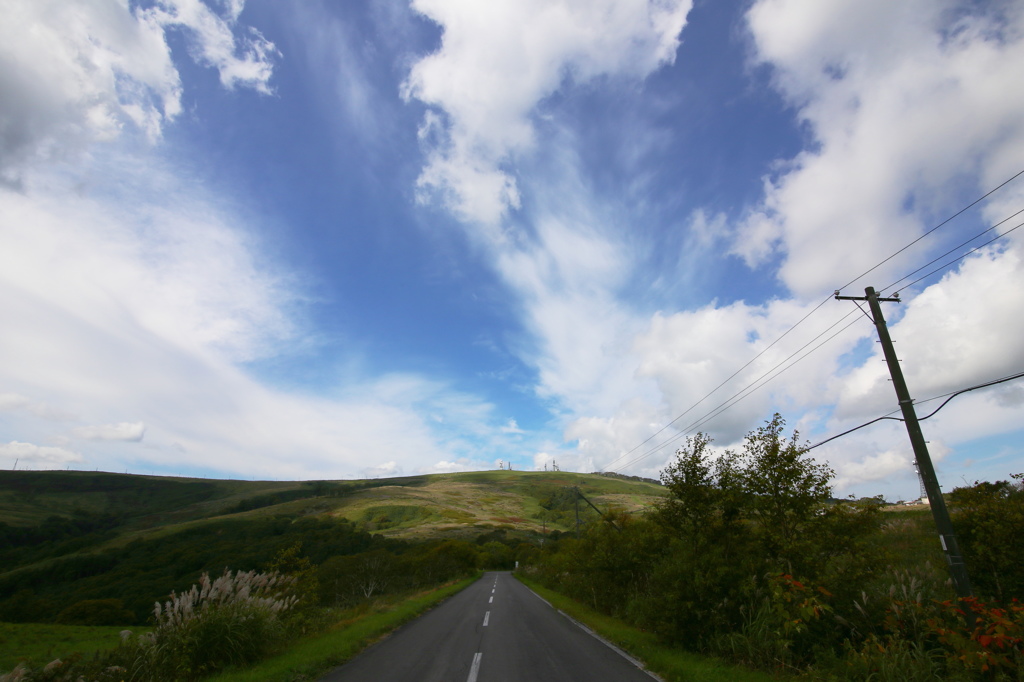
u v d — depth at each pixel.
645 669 8.70
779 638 8.62
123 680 7.72
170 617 9.24
